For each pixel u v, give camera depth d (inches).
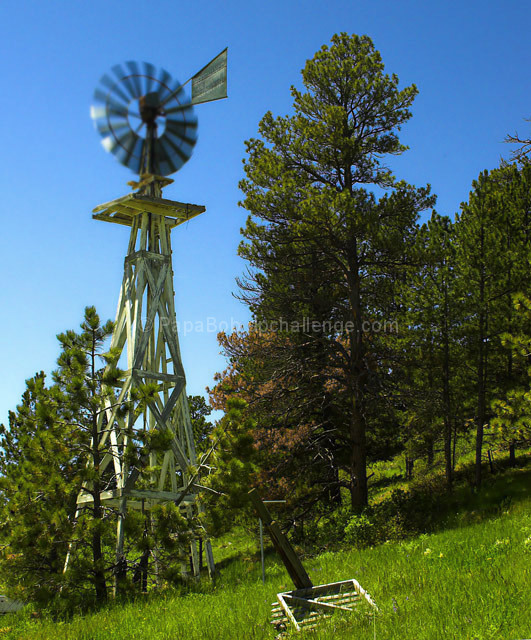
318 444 1039.6
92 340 717.9
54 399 689.0
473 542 553.6
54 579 641.6
